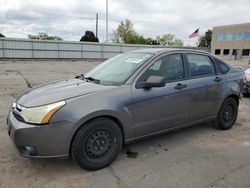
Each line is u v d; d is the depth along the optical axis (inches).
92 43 1235.2
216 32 2197.3
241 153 139.7
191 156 134.8
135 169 119.6
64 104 106.8
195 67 156.6
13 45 1042.1
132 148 144.0
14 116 114.9
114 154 122.4
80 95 112.5
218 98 166.7
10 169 117.0
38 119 103.8
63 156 108.2
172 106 139.8
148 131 133.1
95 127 113.2
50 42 1125.1
